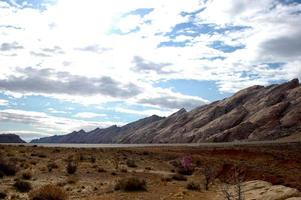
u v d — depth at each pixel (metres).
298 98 164.62
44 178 33.69
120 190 29.81
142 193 28.61
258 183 28.23
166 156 63.03
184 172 46.38
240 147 72.50
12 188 27.72
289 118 146.38
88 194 27.53
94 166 42.97
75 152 58.19
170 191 30.11
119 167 45.62
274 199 22.77
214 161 52.59
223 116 186.62
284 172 37.53
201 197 27.45
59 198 24.56
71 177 35.25
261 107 176.75
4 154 46.78
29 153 51.53
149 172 44.09
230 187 30.11
